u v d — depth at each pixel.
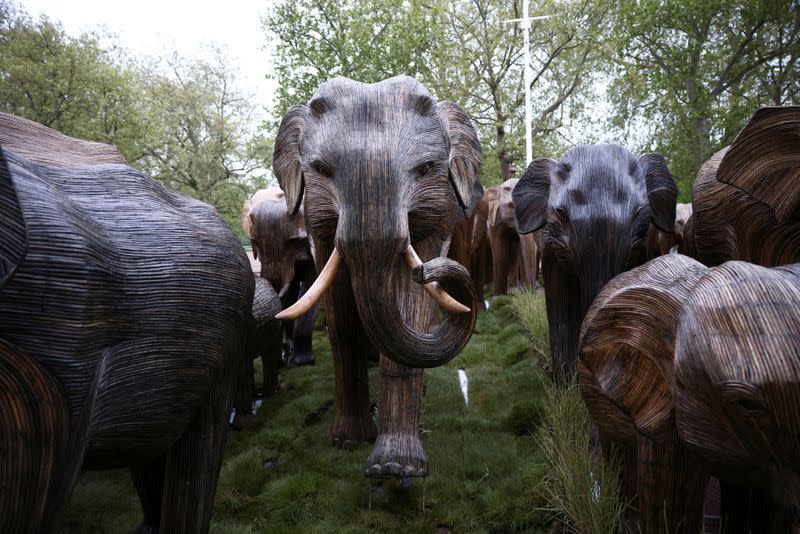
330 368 5.34
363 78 15.43
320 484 3.22
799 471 1.35
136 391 1.63
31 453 1.35
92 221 1.57
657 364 1.83
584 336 2.00
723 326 1.46
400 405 3.07
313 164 2.98
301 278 5.83
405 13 16.12
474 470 3.31
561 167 3.85
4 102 15.50
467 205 3.37
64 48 15.59
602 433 2.66
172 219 1.83
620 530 2.42
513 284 8.88
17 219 1.12
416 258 2.91
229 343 1.98
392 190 2.71
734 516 2.18
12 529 1.35
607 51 17.53
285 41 15.59
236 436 3.92
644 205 3.59
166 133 22.28
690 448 1.67
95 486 3.24
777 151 2.24
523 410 3.92
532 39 18.88
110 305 1.52
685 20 15.35
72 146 1.92
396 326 2.70
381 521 2.89
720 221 3.34
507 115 19.14
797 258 2.83
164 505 2.01
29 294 1.33
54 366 1.36
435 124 3.11
